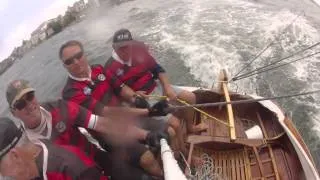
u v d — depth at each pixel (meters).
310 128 3.18
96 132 1.42
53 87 5.70
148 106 1.72
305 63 4.07
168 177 1.30
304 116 3.31
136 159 1.49
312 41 4.55
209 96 2.44
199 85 4.07
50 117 1.19
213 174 1.86
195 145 2.12
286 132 2.11
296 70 3.97
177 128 1.78
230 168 2.06
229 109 2.23
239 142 2.11
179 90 2.13
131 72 1.88
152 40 5.30
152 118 1.76
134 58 1.87
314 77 3.85
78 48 1.50
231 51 4.56
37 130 1.14
